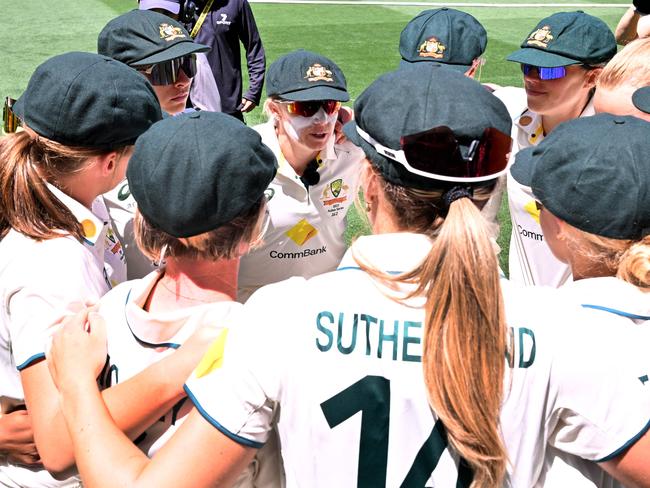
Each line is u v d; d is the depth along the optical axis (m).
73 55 1.75
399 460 1.15
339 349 1.15
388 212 1.22
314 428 1.16
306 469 1.18
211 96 4.21
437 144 1.12
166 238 1.37
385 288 1.17
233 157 1.31
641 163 1.26
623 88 2.29
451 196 1.15
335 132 2.75
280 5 13.28
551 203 1.34
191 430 1.16
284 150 2.64
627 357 1.16
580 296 1.31
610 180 1.26
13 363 1.63
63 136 1.65
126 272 2.39
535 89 2.78
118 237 2.38
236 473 1.18
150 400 1.30
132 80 1.75
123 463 1.16
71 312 1.53
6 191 1.56
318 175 2.69
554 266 2.75
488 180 1.17
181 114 1.42
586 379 1.14
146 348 1.40
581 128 1.33
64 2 12.73
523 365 1.14
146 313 1.38
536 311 1.18
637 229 1.27
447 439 1.14
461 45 3.26
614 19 12.84
